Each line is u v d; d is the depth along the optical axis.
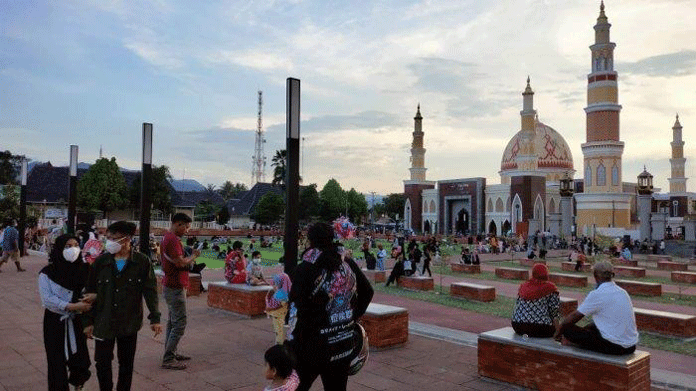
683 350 10.20
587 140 67.50
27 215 42.16
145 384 6.61
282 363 3.96
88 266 5.76
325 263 4.26
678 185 84.19
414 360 8.04
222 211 76.19
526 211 68.88
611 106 65.44
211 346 8.66
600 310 6.09
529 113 74.31
